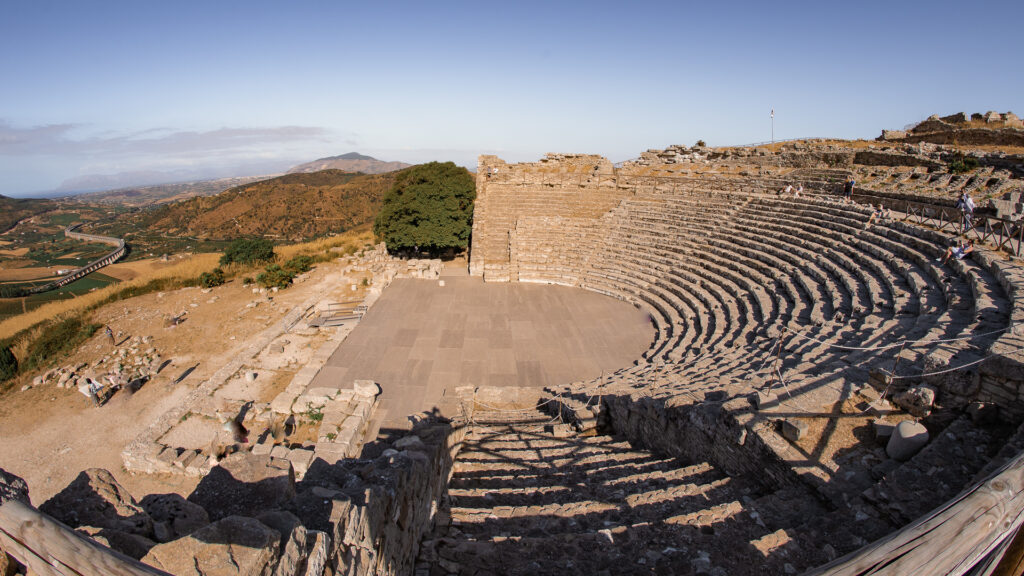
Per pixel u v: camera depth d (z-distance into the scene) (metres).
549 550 8.06
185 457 17.28
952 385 10.39
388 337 27.16
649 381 17.98
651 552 7.90
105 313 34.66
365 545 5.46
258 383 22.61
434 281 37.69
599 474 12.45
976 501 4.06
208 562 3.78
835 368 13.31
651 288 32.09
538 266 38.03
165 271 44.62
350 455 17.17
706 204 38.34
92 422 21.61
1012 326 11.42
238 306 34.38
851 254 23.80
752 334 21.03
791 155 42.91
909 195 27.59
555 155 54.19
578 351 25.66
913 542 3.65
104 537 4.16
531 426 17.14
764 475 10.64
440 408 18.23
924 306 16.31
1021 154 31.94
